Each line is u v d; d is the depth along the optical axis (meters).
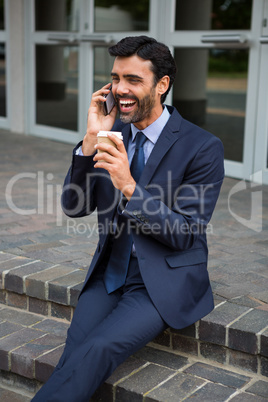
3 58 7.84
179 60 7.36
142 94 2.12
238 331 2.35
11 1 7.36
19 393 2.62
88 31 6.45
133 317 2.16
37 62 7.25
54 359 2.52
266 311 2.51
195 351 2.50
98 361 2.06
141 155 2.28
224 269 3.06
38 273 3.00
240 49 5.14
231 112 7.82
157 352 2.55
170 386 2.29
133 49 2.08
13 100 7.66
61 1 6.74
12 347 2.64
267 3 4.81
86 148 2.27
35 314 2.98
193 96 7.55
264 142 5.07
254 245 3.51
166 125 2.25
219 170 2.24
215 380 2.33
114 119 2.29
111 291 2.36
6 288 3.04
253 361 2.36
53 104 7.11
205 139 2.22
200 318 2.30
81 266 3.12
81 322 2.28
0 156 6.11
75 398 2.02
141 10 5.87
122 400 2.30
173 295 2.21
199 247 2.34
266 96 4.96
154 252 2.24
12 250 3.38
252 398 2.20
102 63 6.39
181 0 5.54
